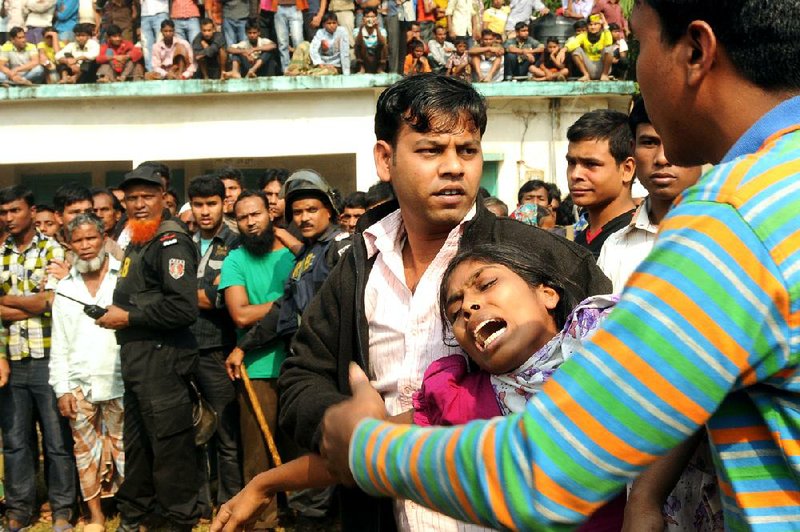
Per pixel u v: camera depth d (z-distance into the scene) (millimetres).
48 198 15953
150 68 13312
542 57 13516
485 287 1975
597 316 1900
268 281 5609
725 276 1190
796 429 1249
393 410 2326
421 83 2293
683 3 1358
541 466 1197
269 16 13320
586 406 1200
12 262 5996
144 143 13297
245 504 2299
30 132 13336
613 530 1871
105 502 6293
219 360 5758
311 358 2432
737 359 1185
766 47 1318
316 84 12852
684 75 1396
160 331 5137
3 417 5914
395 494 1357
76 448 5699
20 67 13273
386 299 2387
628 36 13531
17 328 5855
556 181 13172
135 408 5285
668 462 1670
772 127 1318
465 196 2299
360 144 13148
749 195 1233
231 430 5777
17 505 5922
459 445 1262
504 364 1973
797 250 1199
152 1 13273
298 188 5383
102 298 5680
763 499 1289
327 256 5180
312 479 2219
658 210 3324
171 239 5105
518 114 13141
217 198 6234
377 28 13039
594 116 3920
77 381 5664
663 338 1185
